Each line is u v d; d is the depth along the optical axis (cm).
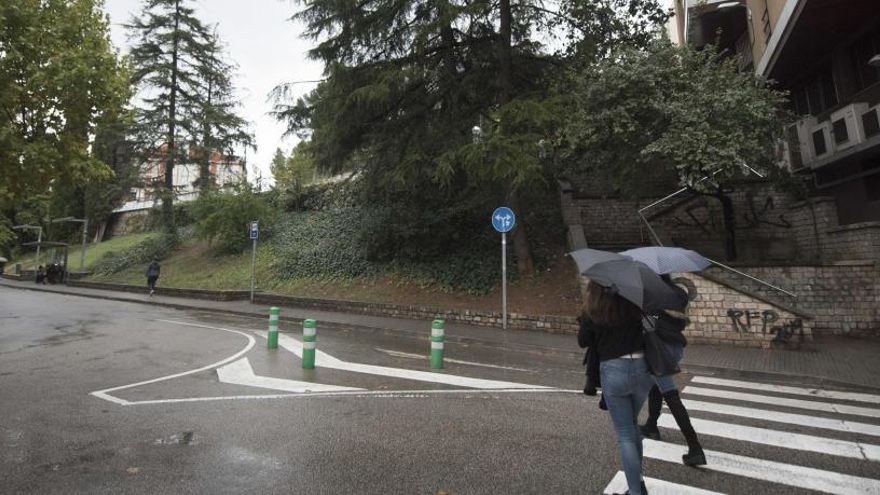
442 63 1458
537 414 568
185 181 3822
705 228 1614
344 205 2578
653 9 1619
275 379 728
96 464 413
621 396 338
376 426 519
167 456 431
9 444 458
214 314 1661
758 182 1545
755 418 571
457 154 1265
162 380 717
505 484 380
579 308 1267
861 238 1173
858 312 1113
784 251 1468
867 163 1306
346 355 934
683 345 459
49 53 989
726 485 387
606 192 1716
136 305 1950
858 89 1389
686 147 1076
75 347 995
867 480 398
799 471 416
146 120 2819
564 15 1443
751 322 1029
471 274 1543
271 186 2972
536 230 1709
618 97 1205
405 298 1554
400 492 365
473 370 823
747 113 1122
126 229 4209
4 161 991
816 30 1352
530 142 1217
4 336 1141
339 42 1410
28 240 5116
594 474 399
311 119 1522
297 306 1722
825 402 655
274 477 390
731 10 1906
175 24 2972
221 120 2928
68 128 1062
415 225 1714
